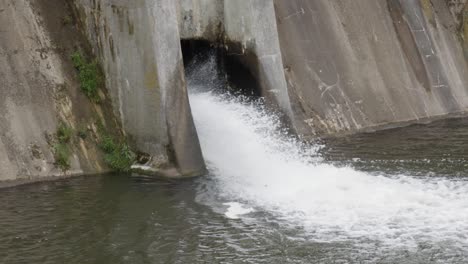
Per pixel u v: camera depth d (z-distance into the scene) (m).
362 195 15.05
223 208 14.33
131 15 16.77
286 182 16.14
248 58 19.66
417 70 25.23
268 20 19.69
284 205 14.54
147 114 16.84
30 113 16.38
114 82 17.53
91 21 17.83
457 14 28.44
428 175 16.55
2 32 16.84
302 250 12.23
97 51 17.83
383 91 23.62
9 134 15.91
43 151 16.12
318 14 23.58
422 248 12.32
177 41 16.77
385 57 24.53
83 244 12.33
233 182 16.14
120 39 17.14
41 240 12.45
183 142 16.66
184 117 16.77
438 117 24.38
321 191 15.41
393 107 23.47
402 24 25.88
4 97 16.22
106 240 12.54
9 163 15.62
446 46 27.12
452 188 15.48
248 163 17.52
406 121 23.38
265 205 14.56
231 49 20.11
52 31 17.58
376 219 13.70
